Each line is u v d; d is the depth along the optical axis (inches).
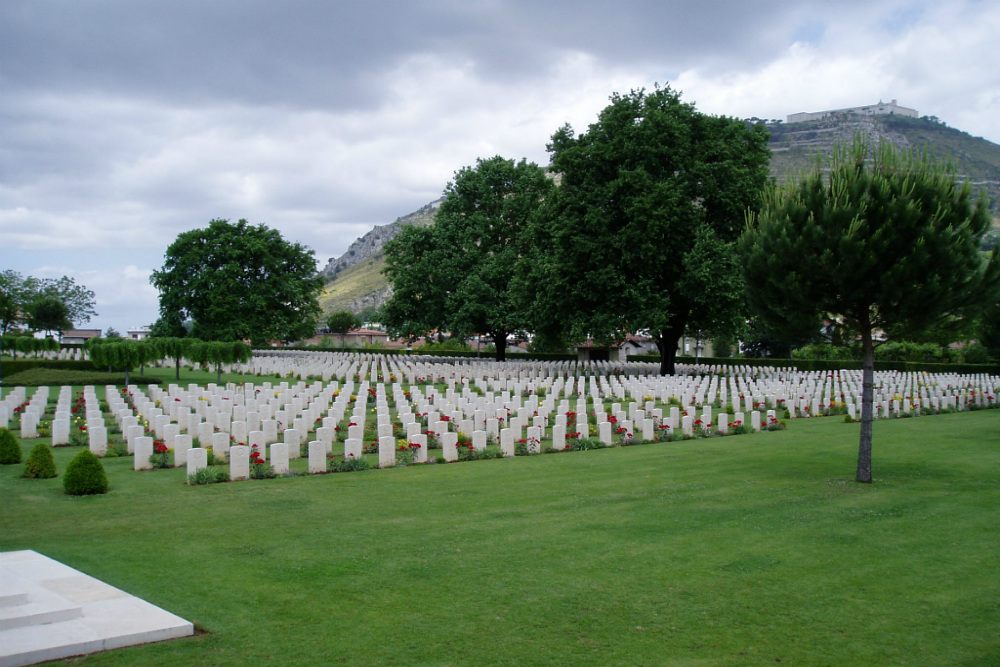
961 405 1254.3
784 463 685.9
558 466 670.5
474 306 1979.6
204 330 2471.7
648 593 328.8
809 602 321.4
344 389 1228.5
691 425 884.6
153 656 250.2
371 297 7239.2
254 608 300.4
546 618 298.2
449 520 456.8
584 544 403.2
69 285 3371.1
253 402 954.7
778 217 595.5
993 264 568.1
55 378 1424.7
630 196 1507.1
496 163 2190.0
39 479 574.9
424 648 266.8
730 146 1558.8
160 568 348.5
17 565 335.9
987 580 352.8
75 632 258.2
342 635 276.1
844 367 2281.0
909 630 293.3
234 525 437.1
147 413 922.1
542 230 1736.0
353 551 384.5
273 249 2613.2
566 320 1626.5
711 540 414.3
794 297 581.6
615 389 1300.4
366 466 652.1
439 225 2186.3
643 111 1585.9
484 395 1312.7
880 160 574.9
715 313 1604.3
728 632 288.5
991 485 581.6
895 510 492.7
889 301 555.5
